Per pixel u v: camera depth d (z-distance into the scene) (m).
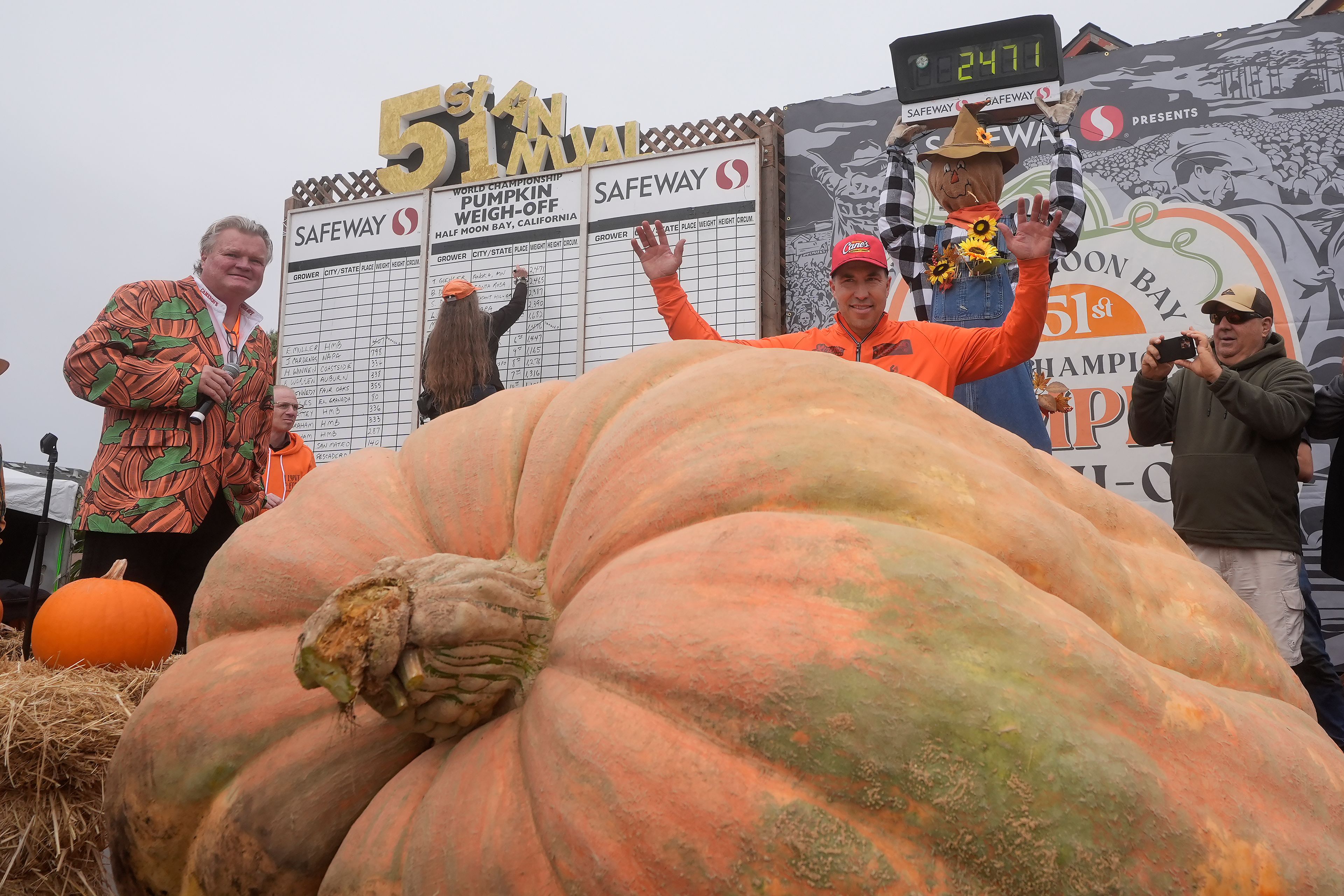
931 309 4.80
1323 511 5.53
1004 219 6.92
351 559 1.87
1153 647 1.59
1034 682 1.26
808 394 1.70
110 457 4.62
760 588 1.37
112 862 1.93
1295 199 6.39
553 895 1.32
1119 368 6.59
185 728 1.80
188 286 4.83
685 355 2.03
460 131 8.79
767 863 1.19
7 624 7.17
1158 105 6.71
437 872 1.40
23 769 2.82
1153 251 6.62
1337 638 5.79
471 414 2.12
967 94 4.68
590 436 1.87
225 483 4.84
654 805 1.26
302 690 1.75
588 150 8.30
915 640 1.28
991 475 1.59
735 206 7.66
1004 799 1.19
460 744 1.58
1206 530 4.41
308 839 1.65
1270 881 1.26
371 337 8.84
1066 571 1.51
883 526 1.43
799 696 1.25
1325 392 4.61
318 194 9.32
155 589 4.74
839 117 7.43
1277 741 1.44
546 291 8.23
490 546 1.84
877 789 1.21
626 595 1.46
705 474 1.58
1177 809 1.24
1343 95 6.36
